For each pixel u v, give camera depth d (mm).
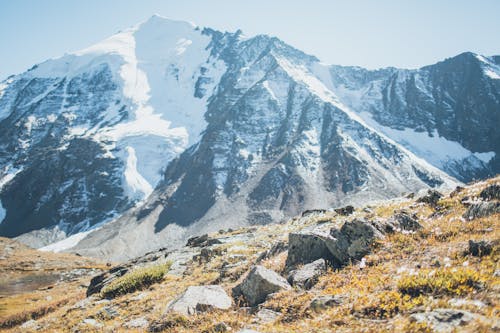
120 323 20141
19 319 35625
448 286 11180
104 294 27547
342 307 11938
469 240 13836
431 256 14367
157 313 19469
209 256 33469
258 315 14133
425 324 9461
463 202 21031
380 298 11602
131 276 27875
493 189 20047
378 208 29062
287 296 14992
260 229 50344
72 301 36938
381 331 9875
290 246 19359
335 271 15945
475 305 10000
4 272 118625
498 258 12461
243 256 29359
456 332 8922
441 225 17484
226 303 16844
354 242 16797
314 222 35875
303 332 11305
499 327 8758
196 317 15727
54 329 22891
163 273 28984
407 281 11875
